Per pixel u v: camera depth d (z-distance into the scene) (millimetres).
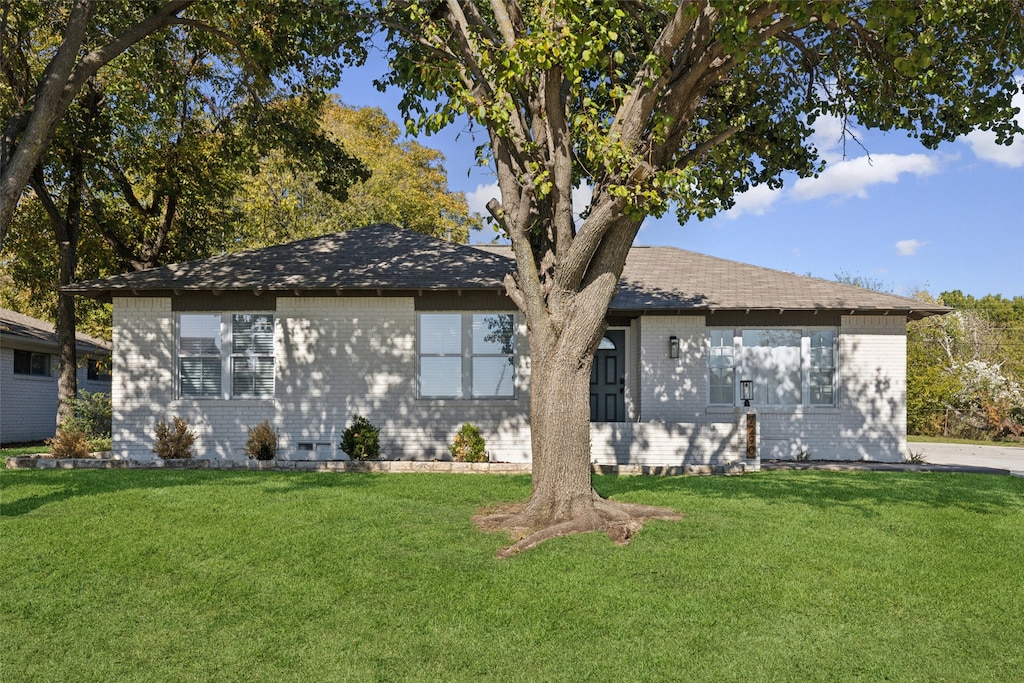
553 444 8430
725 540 7691
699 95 8484
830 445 15828
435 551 7426
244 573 6820
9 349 21688
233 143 18828
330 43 12766
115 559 7148
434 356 15102
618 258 8609
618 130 8258
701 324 15828
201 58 18172
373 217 33656
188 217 23266
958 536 7980
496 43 9086
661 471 13102
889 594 6258
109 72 16938
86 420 18031
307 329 14969
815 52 10734
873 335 15891
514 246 8727
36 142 10625
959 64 9617
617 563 6973
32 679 4945
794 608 5984
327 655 5285
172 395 14766
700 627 5656
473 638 5520
